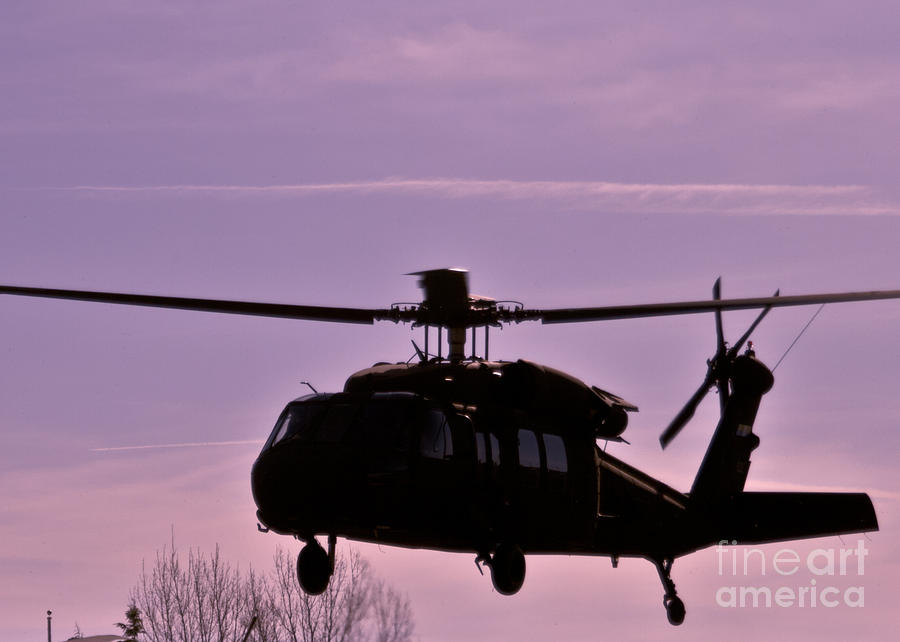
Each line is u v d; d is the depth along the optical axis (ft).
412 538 202.08
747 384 265.34
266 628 426.51
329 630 389.60
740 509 265.75
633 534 240.73
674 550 255.09
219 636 441.68
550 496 212.23
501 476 203.21
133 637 443.32
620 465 236.63
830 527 263.08
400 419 194.59
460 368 204.03
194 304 195.72
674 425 239.50
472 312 208.13
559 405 213.25
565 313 205.16
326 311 202.49
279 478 192.13
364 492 190.19
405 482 191.93
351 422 194.80
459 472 196.95
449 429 197.67
